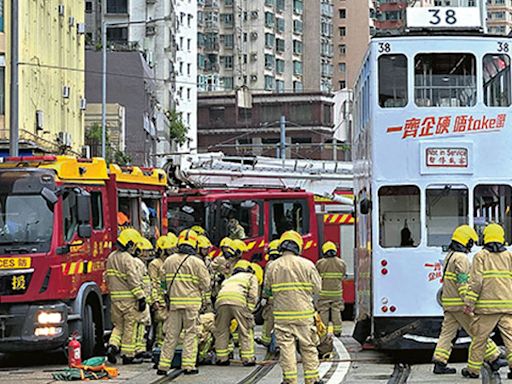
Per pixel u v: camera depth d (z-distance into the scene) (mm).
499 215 21359
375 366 21141
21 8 46188
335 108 72938
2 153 40312
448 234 21234
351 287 36094
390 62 21547
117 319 21250
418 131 21375
